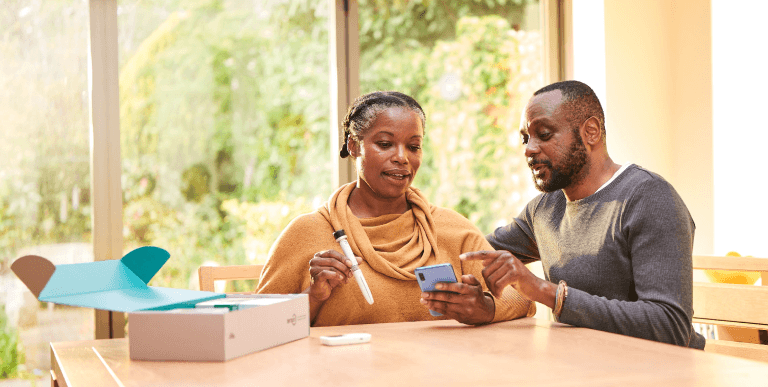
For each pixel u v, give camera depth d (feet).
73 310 7.42
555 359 2.79
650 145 9.18
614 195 4.23
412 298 4.24
